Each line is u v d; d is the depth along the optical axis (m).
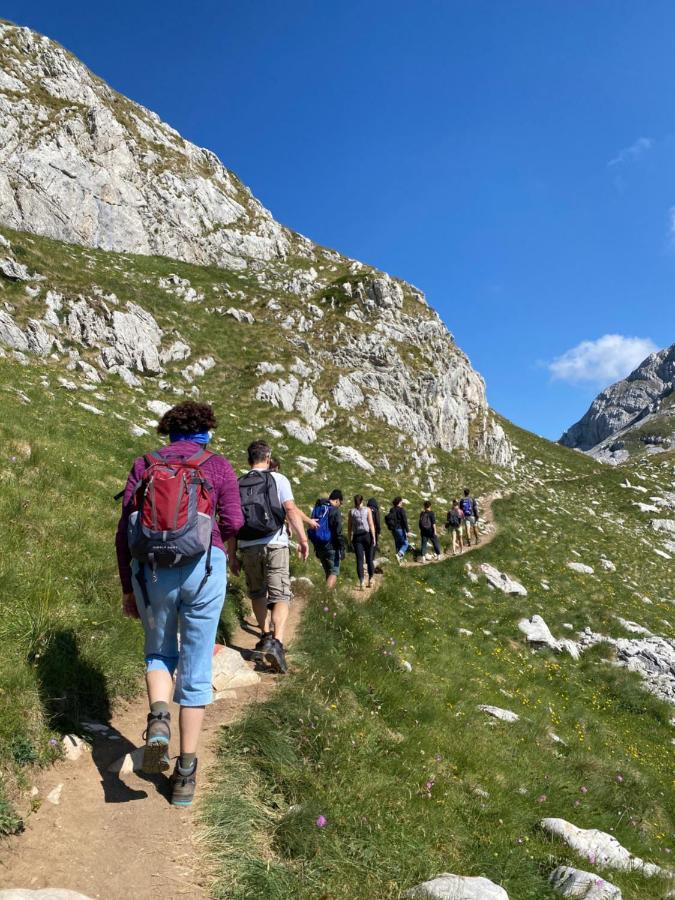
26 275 35.44
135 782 4.40
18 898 2.98
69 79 62.59
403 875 4.25
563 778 8.66
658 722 15.78
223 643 8.02
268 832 4.18
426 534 22.72
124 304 38.81
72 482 10.48
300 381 43.81
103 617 6.48
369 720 6.68
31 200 49.66
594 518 50.38
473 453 64.25
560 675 15.90
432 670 11.13
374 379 53.47
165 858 3.66
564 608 21.73
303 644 8.29
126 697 5.77
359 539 15.14
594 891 5.23
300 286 66.50
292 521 7.58
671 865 7.62
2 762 4.01
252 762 4.91
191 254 64.19
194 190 69.75
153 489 4.10
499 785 7.04
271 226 79.44
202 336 44.47
